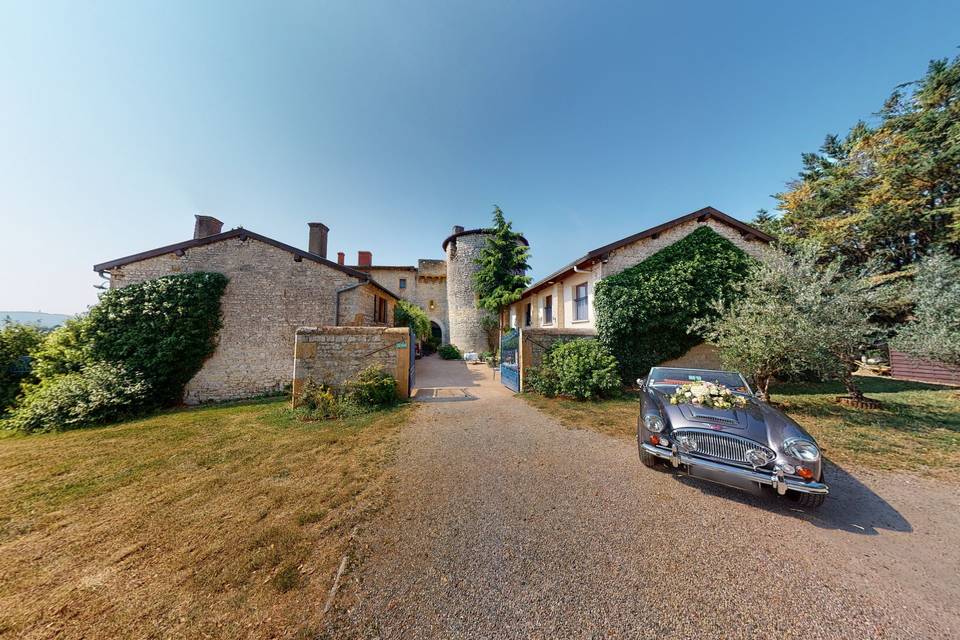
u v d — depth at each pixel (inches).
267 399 438.0
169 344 431.2
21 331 463.2
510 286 742.5
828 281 255.6
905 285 332.5
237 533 120.0
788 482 126.6
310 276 505.0
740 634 79.4
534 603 88.0
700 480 159.5
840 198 584.1
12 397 424.2
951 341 286.2
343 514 131.3
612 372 343.6
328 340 323.0
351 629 81.4
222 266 486.3
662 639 78.1
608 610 85.9
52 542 116.6
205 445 220.2
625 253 420.8
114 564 105.3
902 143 517.7
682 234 435.8
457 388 412.8
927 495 143.3
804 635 79.0
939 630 79.9
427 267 1069.8
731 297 404.5
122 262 465.7
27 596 93.0
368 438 223.8
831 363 257.8
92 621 85.0
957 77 472.1
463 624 82.4
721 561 103.4
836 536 116.0
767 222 812.0
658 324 397.4
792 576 96.9
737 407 165.9
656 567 100.8
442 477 164.1
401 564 102.7
